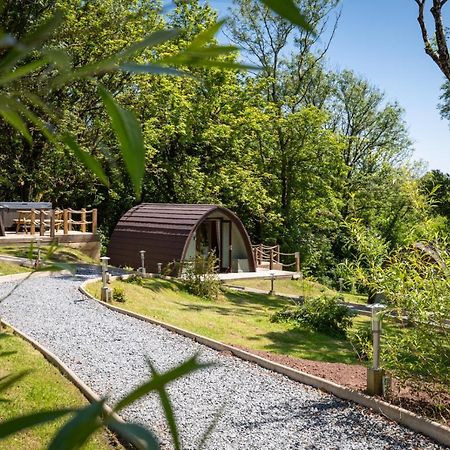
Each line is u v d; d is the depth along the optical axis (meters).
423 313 7.31
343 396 8.23
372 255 7.85
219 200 29.88
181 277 20.75
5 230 23.19
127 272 20.47
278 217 32.06
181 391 8.25
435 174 23.72
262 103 30.80
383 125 39.53
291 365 9.78
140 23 20.09
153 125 26.64
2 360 8.24
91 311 13.23
